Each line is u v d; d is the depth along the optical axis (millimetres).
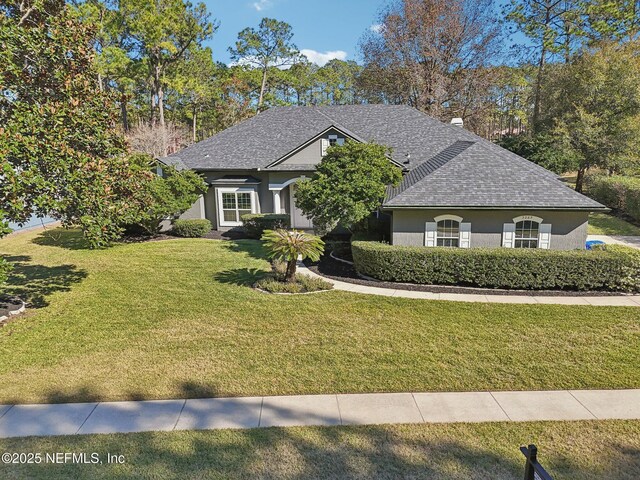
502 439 5930
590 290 12969
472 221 14672
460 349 8875
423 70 38531
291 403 6906
